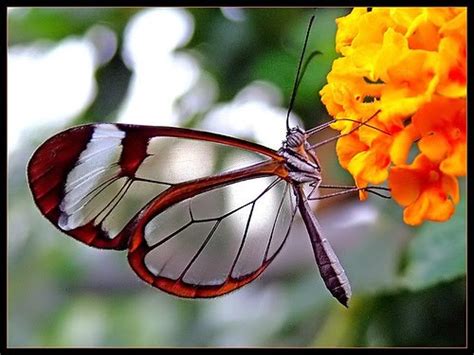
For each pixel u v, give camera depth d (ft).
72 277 0.73
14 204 0.69
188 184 0.50
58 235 0.71
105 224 0.48
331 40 0.56
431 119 0.41
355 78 0.43
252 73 0.57
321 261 0.49
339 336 0.53
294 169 0.50
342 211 0.55
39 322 0.73
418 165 0.41
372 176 0.42
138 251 0.50
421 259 0.49
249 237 0.52
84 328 0.74
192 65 0.59
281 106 0.57
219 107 0.58
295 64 0.57
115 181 0.48
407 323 0.52
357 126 0.43
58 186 0.47
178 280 0.51
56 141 0.47
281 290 0.58
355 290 0.52
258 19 0.57
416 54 0.41
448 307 0.52
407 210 0.41
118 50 0.60
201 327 0.62
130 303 0.76
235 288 0.52
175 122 0.59
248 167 0.50
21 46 0.62
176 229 0.51
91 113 0.61
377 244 0.53
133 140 0.48
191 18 0.58
